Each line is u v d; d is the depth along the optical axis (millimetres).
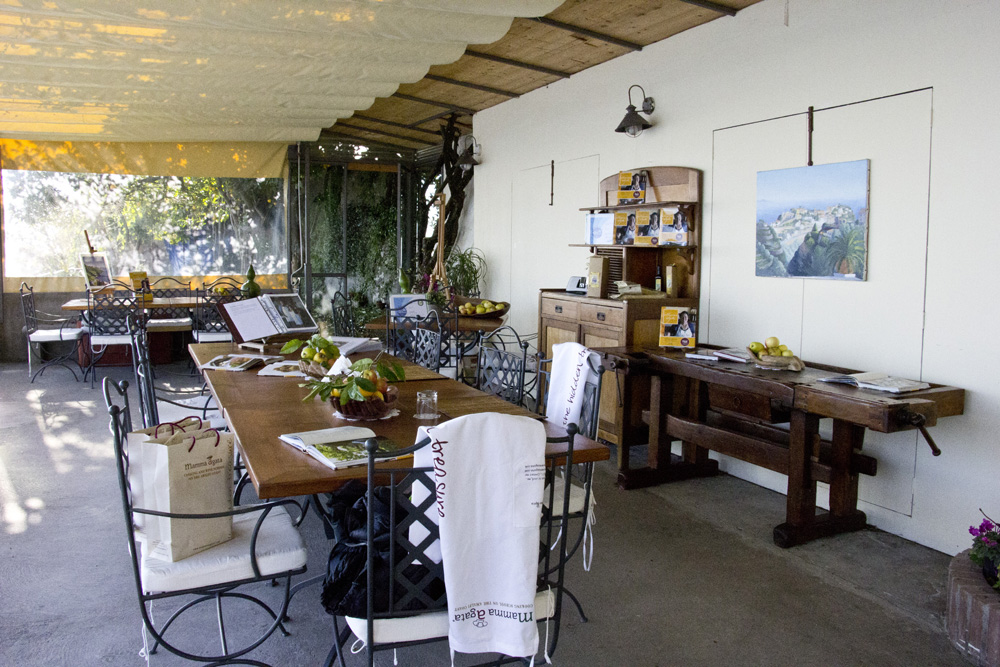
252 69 5398
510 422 1728
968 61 3264
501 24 4660
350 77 5809
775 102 4234
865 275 3760
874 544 3529
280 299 4508
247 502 3701
